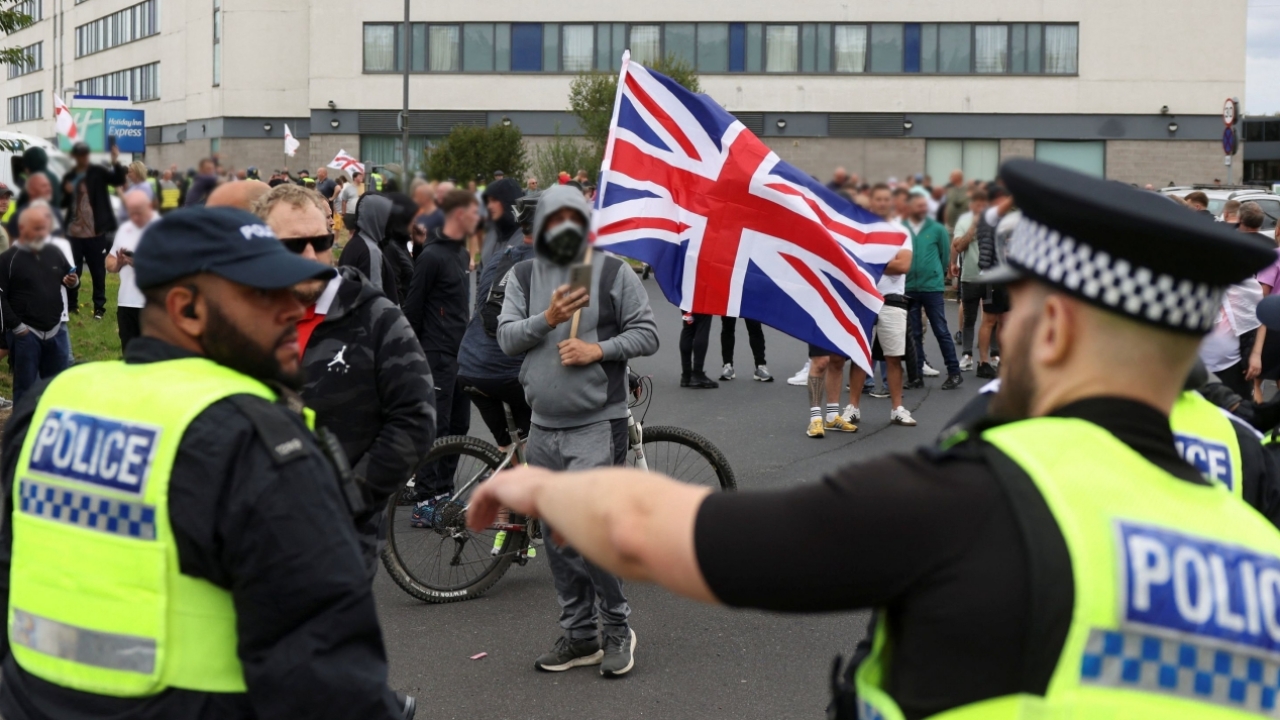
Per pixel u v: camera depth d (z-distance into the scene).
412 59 31.22
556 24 33.03
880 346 9.84
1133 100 31.47
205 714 1.85
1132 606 1.22
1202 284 1.27
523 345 4.46
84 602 1.88
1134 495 1.28
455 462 5.43
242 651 1.84
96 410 1.93
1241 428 2.39
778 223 3.81
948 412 9.84
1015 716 1.22
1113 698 1.21
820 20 29.34
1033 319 1.36
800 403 10.32
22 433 2.04
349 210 5.39
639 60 32.72
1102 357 1.32
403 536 5.35
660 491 1.38
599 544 1.41
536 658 4.69
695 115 3.95
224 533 1.82
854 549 1.26
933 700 1.25
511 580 5.70
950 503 1.27
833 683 1.50
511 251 5.35
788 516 1.29
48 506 1.94
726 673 4.55
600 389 4.46
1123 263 1.27
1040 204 1.30
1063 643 1.21
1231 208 9.09
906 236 3.58
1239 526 1.33
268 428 1.86
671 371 12.09
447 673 4.54
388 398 3.15
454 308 6.70
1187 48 31.30
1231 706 1.24
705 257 3.89
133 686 1.84
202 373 1.94
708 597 1.31
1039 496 1.26
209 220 1.94
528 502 1.53
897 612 1.32
